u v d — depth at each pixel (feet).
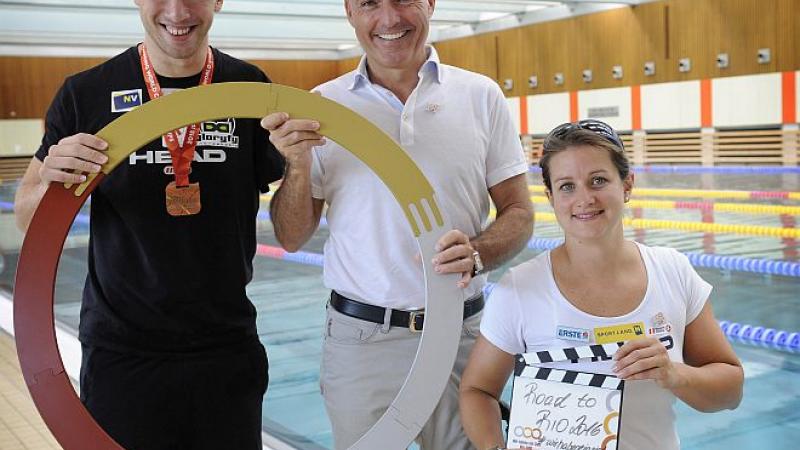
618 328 6.07
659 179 43.37
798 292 19.08
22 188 6.72
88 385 6.95
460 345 7.41
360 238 7.32
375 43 7.22
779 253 23.09
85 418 6.02
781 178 40.68
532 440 5.78
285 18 50.14
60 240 5.90
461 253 6.14
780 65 44.14
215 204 6.87
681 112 49.03
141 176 6.72
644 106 50.88
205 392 6.98
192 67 6.90
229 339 7.10
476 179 7.61
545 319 6.24
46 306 5.92
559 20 54.70
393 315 7.23
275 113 5.99
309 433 11.99
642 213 31.58
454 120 7.47
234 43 63.36
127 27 50.57
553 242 26.48
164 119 5.90
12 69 61.00
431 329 6.20
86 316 7.01
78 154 5.79
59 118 6.84
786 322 16.70
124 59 6.97
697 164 48.96
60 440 6.02
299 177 6.95
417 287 7.22
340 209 7.43
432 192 6.14
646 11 49.83
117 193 6.73
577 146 5.97
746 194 35.29
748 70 45.57
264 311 19.48
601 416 5.64
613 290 6.15
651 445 6.06
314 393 13.79
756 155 46.16
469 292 7.47
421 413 6.23
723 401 6.11
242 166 6.97
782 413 12.16
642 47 50.42
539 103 57.00
